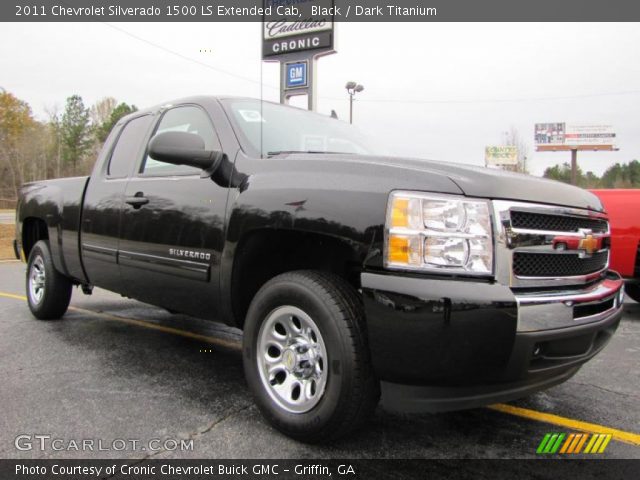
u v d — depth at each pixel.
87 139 64.19
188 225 3.11
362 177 2.38
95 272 4.15
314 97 12.86
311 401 2.43
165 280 3.32
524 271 2.24
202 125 3.39
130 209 3.62
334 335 2.31
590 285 2.59
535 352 2.18
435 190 2.19
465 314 2.04
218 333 4.75
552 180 2.73
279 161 2.78
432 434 2.67
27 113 55.38
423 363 2.11
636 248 5.52
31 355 3.93
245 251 2.82
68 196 4.50
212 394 3.17
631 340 4.74
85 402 3.00
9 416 2.79
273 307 2.62
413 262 2.14
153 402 3.02
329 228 2.35
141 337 4.54
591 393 3.34
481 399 2.18
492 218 2.17
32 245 5.40
